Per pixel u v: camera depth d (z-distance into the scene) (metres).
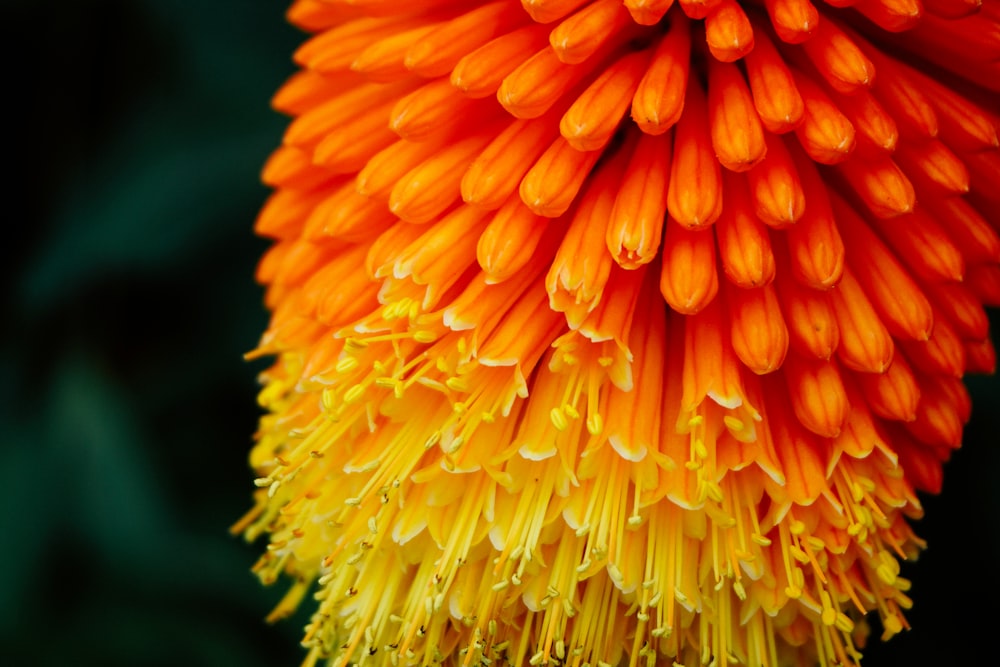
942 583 0.28
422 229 0.24
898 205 0.22
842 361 0.23
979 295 0.24
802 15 0.22
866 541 0.23
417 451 0.24
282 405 0.25
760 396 0.23
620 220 0.22
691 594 0.23
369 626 0.25
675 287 0.22
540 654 0.23
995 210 0.24
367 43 0.24
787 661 0.24
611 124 0.22
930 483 0.24
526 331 0.23
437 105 0.23
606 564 0.23
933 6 0.22
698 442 0.23
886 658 0.28
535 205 0.22
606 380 0.23
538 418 0.23
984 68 0.23
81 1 0.30
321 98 0.25
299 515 0.25
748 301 0.23
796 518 0.23
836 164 0.23
